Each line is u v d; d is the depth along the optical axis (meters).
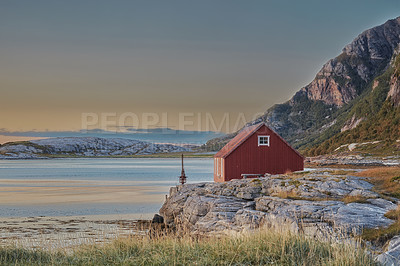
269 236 13.84
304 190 30.31
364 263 11.45
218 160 53.59
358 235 17.94
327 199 27.27
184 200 37.88
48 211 46.84
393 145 127.06
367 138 152.00
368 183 31.38
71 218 41.62
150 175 116.69
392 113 154.62
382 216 21.00
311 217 22.00
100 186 81.88
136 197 61.59
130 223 38.53
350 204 24.34
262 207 27.58
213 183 41.84
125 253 13.66
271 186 33.69
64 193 68.50
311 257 11.73
